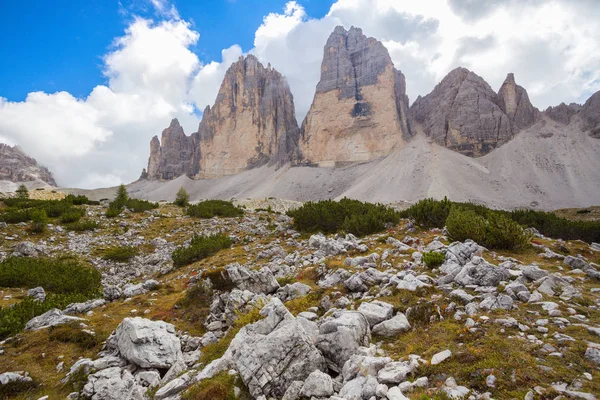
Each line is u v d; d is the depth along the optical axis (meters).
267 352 7.88
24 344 11.91
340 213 34.78
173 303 16.52
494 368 6.59
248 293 14.76
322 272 16.94
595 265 14.12
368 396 6.45
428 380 6.72
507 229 17.52
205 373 8.48
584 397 5.48
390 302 11.21
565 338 7.46
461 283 11.98
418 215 27.91
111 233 41.75
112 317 15.05
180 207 69.88
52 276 22.88
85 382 9.20
